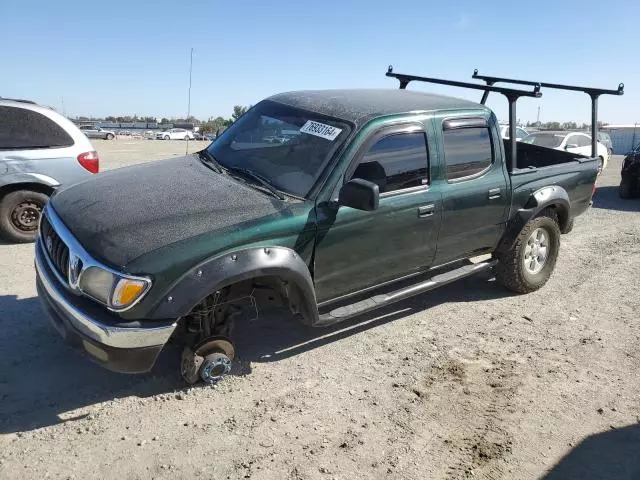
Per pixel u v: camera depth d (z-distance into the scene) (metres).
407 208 4.41
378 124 4.26
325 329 4.91
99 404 3.59
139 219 3.46
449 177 4.77
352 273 4.22
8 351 4.18
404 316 5.33
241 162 4.42
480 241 5.28
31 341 4.36
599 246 8.24
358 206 3.71
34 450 3.12
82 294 3.31
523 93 5.19
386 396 3.90
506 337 4.96
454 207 4.79
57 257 3.55
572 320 5.39
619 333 5.14
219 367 3.83
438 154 4.66
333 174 3.98
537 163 7.50
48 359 4.11
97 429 3.34
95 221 3.47
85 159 7.32
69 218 3.61
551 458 3.33
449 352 4.62
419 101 4.88
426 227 4.61
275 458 3.18
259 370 4.15
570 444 3.47
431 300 5.78
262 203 3.76
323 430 3.47
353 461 3.20
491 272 6.51
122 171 4.49
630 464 3.30
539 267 6.07
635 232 9.33
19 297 5.22
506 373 4.32
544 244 6.04
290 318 5.07
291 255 3.69
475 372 4.31
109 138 52.84
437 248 4.82
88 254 3.25
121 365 3.28
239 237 3.49
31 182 6.98
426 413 3.72
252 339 4.64
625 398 4.04
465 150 4.93
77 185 4.23
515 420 3.70
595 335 5.07
